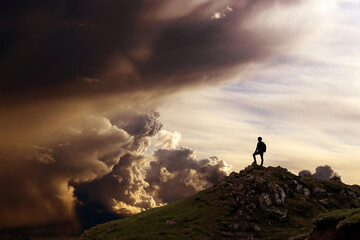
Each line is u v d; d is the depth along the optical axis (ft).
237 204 195.42
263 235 170.50
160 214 200.13
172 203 223.30
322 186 219.82
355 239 76.02
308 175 233.96
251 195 200.95
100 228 200.23
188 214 191.62
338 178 238.48
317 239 87.61
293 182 214.48
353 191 217.15
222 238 167.22
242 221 181.16
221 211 189.57
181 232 172.55
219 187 217.77
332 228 85.66
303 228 175.42
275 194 197.98
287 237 167.02
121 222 203.31
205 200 206.49
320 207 197.57
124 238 170.81
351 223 76.59
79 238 194.70
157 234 171.94
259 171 222.07
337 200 206.90
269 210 187.52
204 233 171.12
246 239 167.12
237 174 227.40
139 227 184.03
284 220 182.29
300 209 192.44
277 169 227.81
